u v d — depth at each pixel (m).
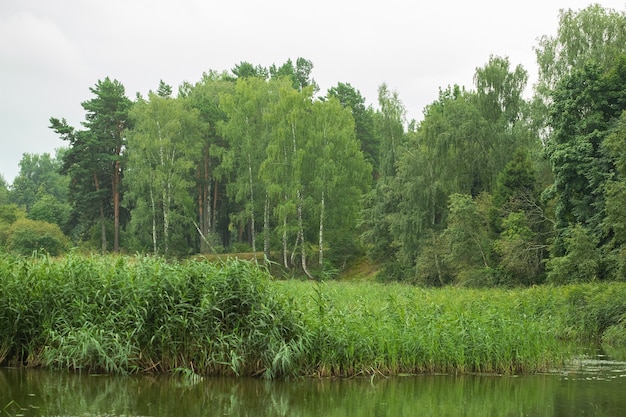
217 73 93.88
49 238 56.41
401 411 10.97
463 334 14.61
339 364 13.45
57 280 13.78
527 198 40.81
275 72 96.75
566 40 44.31
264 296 13.30
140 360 13.05
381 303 18.61
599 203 33.00
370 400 11.64
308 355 13.27
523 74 49.41
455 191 45.50
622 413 10.94
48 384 11.86
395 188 48.25
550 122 37.31
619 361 16.83
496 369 14.66
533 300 24.25
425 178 47.00
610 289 23.91
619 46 41.34
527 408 11.30
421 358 14.27
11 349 13.52
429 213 46.97
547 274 34.59
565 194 35.22
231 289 13.19
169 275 13.48
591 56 41.47
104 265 14.43
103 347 12.78
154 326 13.07
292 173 53.06
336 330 13.53
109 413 10.08
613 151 31.36
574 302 24.20
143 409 10.41
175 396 11.33
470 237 40.38
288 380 12.73
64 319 13.24
